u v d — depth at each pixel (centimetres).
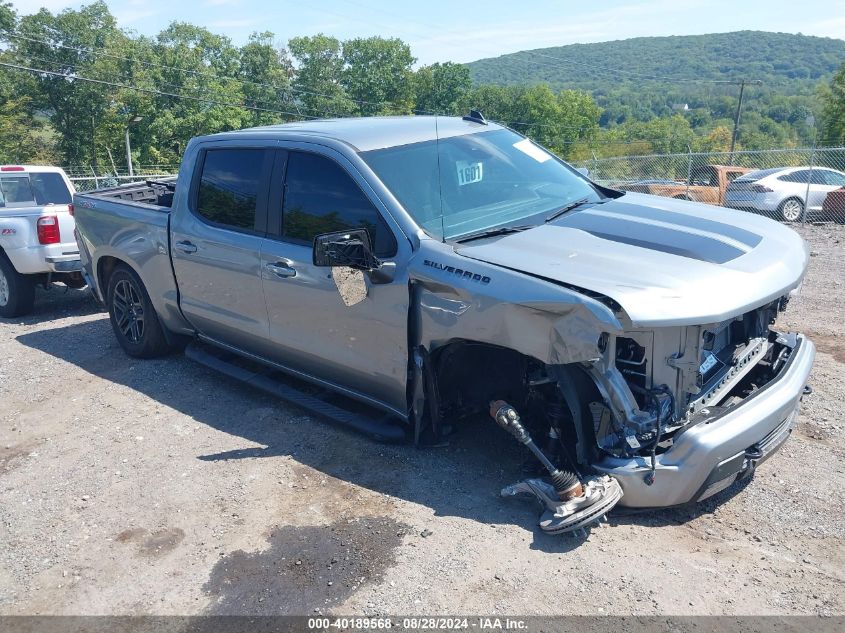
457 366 405
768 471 413
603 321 313
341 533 376
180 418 527
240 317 506
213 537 383
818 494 387
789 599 310
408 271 391
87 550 382
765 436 355
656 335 333
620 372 344
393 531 373
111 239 614
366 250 392
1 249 823
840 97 4616
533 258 363
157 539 386
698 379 352
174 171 5997
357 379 440
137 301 629
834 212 1482
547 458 355
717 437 331
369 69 7819
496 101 9144
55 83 5609
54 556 379
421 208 413
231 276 500
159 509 413
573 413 347
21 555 382
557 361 332
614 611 307
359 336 423
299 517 394
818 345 615
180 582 350
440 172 439
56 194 905
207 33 6881
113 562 370
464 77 8588
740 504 382
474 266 365
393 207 408
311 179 452
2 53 5538
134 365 635
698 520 369
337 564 352
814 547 345
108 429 518
